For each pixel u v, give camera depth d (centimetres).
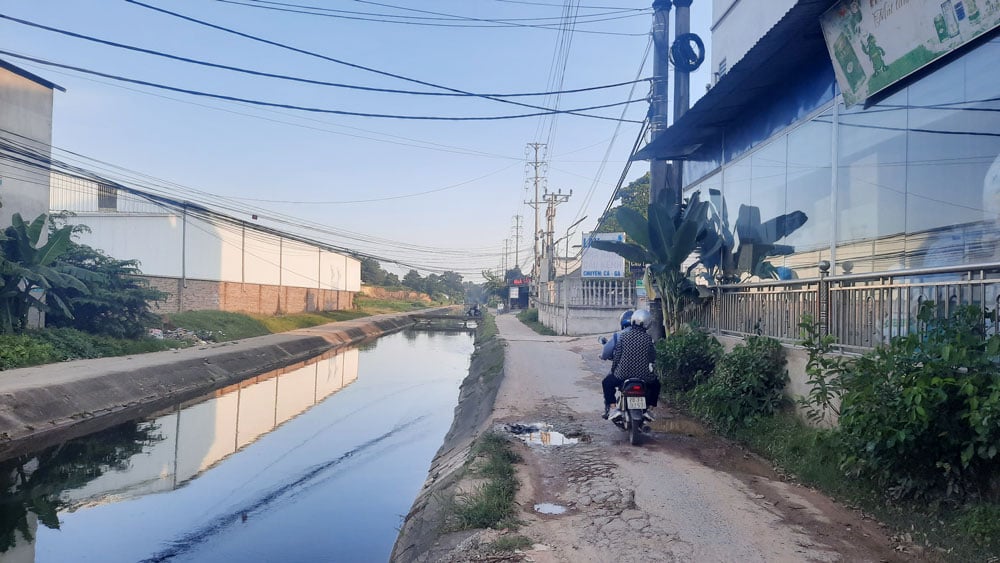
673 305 1087
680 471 606
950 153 579
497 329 3309
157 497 892
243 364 2352
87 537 740
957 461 439
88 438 1262
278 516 809
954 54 569
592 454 680
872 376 481
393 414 1534
